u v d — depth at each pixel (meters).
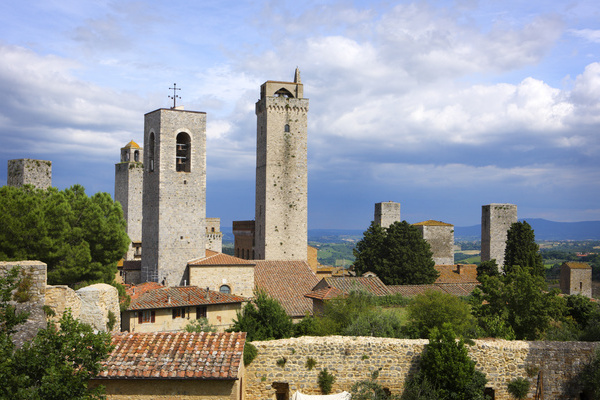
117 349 26.55
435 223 147.25
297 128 126.12
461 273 121.31
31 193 63.69
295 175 125.81
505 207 146.75
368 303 54.56
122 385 24.89
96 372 21.47
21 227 53.06
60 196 61.84
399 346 33.28
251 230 132.25
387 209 148.12
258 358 32.34
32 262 28.20
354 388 32.22
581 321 57.09
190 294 62.97
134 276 96.62
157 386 24.97
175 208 87.94
